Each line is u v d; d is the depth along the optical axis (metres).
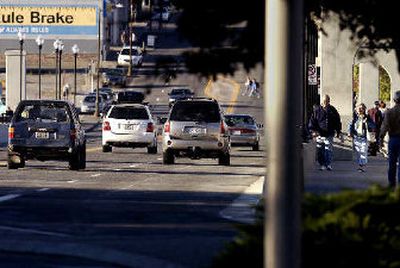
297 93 16.34
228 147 79.88
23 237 33.66
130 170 72.50
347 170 71.50
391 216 20.53
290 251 16.23
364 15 22.59
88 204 45.09
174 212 42.00
